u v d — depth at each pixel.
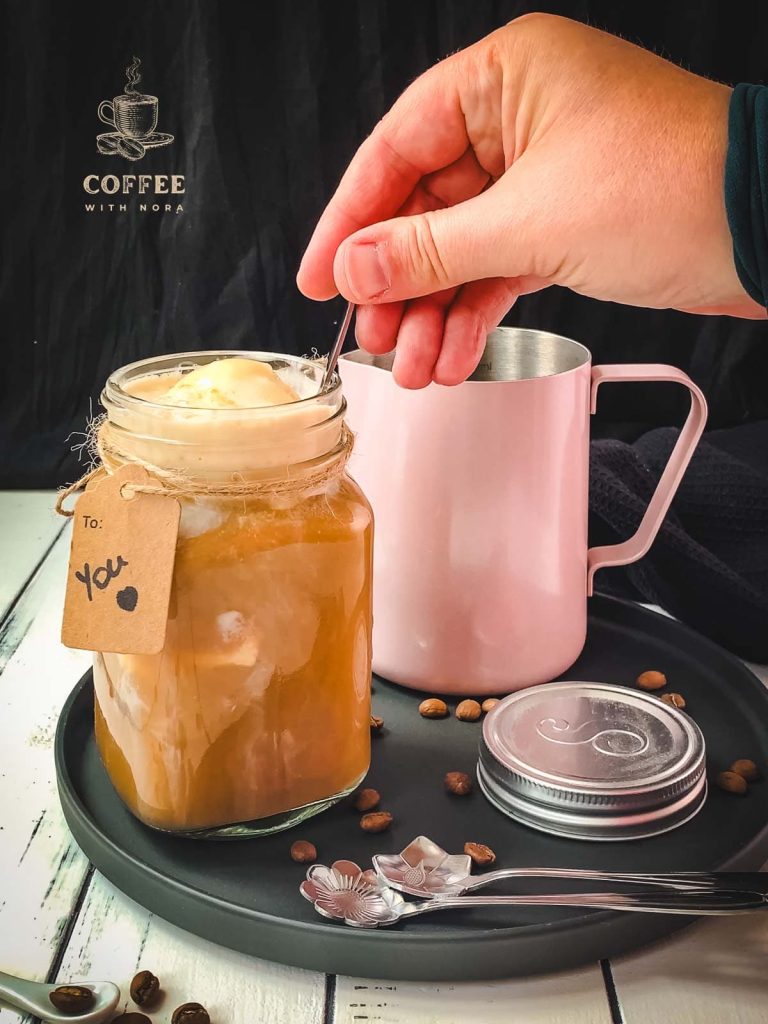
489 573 0.79
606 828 0.68
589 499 0.99
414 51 1.17
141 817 0.68
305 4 1.15
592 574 0.89
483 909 0.62
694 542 0.94
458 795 0.73
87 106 1.18
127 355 1.26
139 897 0.63
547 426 0.77
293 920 0.59
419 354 0.75
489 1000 0.59
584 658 0.90
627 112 0.64
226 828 0.67
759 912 0.65
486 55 0.71
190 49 1.16
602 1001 0.59
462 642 0.81
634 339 1.28
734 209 0.59
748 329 1.26
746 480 1.08
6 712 0.84
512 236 0.65
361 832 0.69
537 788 0.69
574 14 1.16
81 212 1.21
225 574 0.62
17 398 1.26
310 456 0.64
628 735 0.74
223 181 1.20
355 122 1.19
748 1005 0.59
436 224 0.67
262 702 0.65
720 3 1.16
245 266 1.23
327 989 0.59
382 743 0.79
